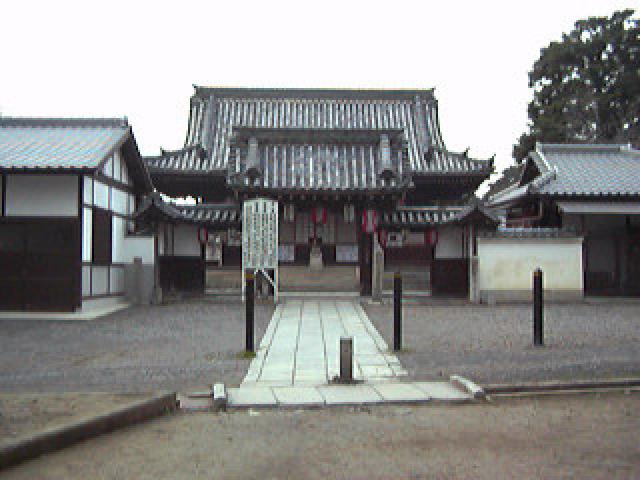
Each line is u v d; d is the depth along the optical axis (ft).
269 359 37.81
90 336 46.26
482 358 37.42
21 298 58.75
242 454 20.68
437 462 19.93
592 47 147.23
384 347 41.73
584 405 27.37
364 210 74.90
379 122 111.75
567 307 65.87
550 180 78.54
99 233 63.93
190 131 108.99
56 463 19.62
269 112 112.78
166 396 26.23
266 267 69.00
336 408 27.09
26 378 32.12
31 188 58.90
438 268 77.10
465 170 92.58
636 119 146.61
